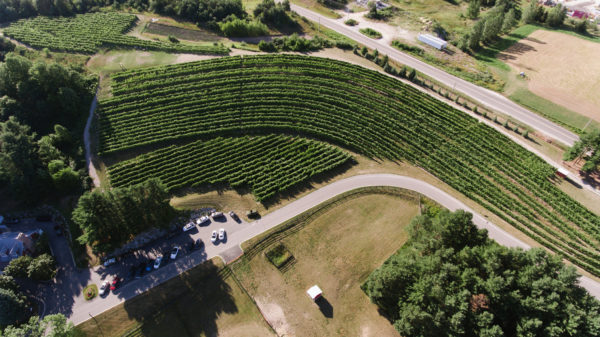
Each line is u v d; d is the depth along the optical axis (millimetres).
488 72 112812
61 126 82375
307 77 105250
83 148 84938
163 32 125812
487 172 81875
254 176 79312
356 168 83688
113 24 125938
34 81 88125
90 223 60531
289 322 58000
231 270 64125
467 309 48500
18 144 72125
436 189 79375
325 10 146875
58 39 116062
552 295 47188
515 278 51031
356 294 61375
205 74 104688
